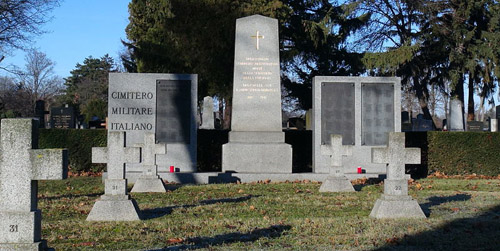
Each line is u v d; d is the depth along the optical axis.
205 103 33.34
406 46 36.62
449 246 8.02
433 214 10.80
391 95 19.42
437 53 40.97
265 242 8.23
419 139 21.45
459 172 21.30
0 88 86.25
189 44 29.23
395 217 10.28
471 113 45.47
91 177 19.42
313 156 19.48
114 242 8.30
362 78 19.33
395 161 10.41
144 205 12.13
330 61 37.72
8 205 6.38
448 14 41.44
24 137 6.38
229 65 29.58
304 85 38.81
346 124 19.25
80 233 8.98
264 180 17.75
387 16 43.16
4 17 31.27
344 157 19.17
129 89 18.73
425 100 44.69
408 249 7.80
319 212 11.21
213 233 8.95
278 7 29.91
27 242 6.34
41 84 88.50
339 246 7.96
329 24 36.75
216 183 17.28
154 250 7.68
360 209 11.59
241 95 18.94
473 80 45.19
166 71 30.03
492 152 21.28
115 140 10.38
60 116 33.88
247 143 18.44
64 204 12.36
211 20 28.91
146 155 14.81
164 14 30.84
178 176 17.56
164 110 18.83
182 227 9.43
